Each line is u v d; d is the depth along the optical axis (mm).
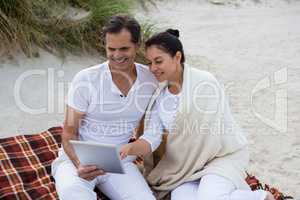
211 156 3748
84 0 7250
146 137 3703
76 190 3496
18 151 4664
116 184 3660
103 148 3270
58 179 3590
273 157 4938
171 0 10328
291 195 4328
